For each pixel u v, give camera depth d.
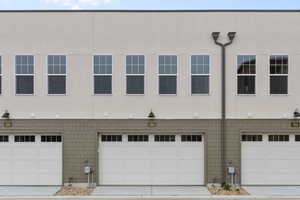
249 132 16.70
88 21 16.88
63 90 16.83
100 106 16.77
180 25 16.86
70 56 16.83
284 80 16.80
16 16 16.91
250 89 16.80
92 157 16.67
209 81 16.78
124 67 16.81
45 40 16.84
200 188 15.99
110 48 16.84
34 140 16.86
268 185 16.67
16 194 14.80
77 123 16.73
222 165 16.58
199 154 16.78
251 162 16.75
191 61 16.81
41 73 16.80
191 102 16.73
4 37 16.88
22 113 16.78
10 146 16.86
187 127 16.67
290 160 16.77
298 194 14.66
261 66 16.78
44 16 16.91
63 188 16.06
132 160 16.80
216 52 16.80
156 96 16.75
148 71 16.78
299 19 16.89
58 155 16.81
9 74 16.81
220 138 16.67
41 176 16.78
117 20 16.89
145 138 16.84
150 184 16.73
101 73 16.84
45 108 16.78
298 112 16.66
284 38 16.84
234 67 16.78
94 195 14.55
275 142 16.81
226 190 15.50
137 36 16.86
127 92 16.80
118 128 16.70
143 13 16.91
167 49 16.83
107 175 16.77
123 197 14.15
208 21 16.88
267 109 16.72
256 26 16.88
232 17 16.89
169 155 16.81
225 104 16.73
